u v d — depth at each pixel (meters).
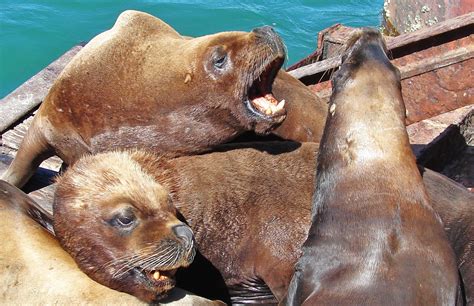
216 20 6.62
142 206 2.59
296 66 4.23
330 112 2.73
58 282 2.51
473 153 3.94
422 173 2.91
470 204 2.85
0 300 2.47
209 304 2.63
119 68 3.13
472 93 3.67
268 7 6.79
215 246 2.79
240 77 2.99
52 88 3.20
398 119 2.66
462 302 2.47
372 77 2.70
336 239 2.54
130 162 2.74
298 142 3.00
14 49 6.16
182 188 2.80
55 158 3.52
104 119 3.12
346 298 2.41
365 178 2.60
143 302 2.55
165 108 3.07
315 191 2.70
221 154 2.91
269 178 2.86
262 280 2.80
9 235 2.58
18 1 6.69
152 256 2.52
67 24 6.46
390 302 2.37
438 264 2.45
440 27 3.63
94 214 2.58
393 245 2.48
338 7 6.81
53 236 2.66
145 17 3.24
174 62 3.08
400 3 5.39
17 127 3.72
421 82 3.71
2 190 2.75
